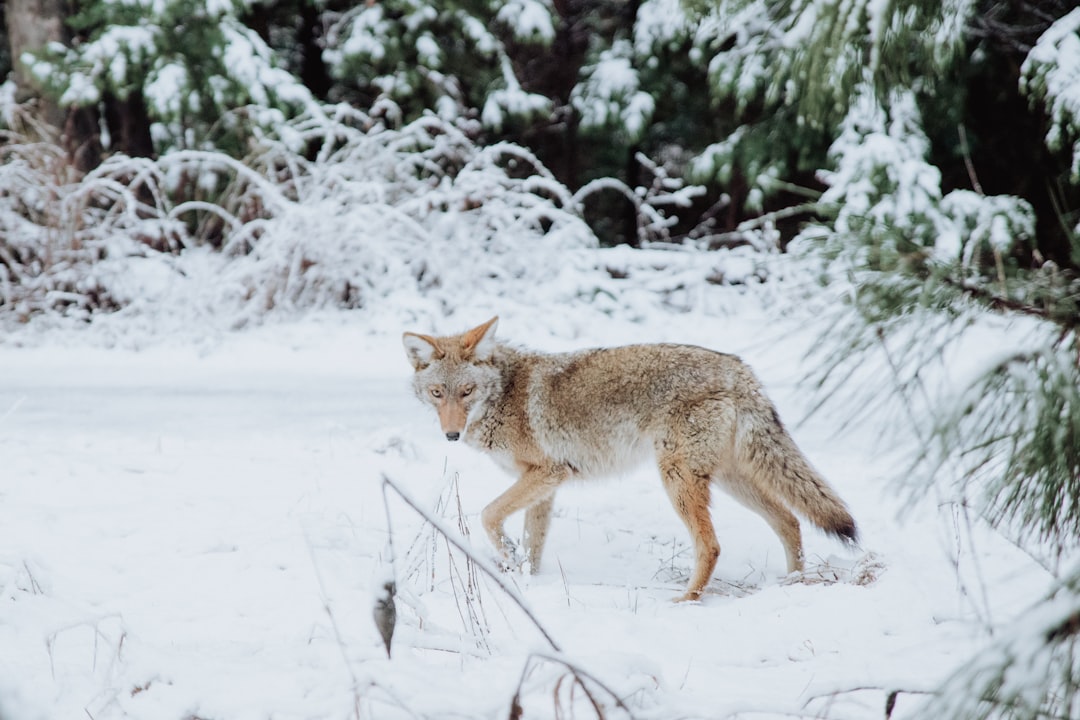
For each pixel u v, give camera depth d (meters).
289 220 25.12
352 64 31.83
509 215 27.69
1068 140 16.38
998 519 4.67
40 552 9.24
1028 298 4.25
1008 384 3.89
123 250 26.12
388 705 5.48
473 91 34.34
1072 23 16.42
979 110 27.72
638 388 10.53
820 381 4.32
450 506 11.60
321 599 8.05
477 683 6.09
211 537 9.77
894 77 5.79
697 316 25.09
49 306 25.06
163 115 28.39
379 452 13.41
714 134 34.78
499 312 24.55
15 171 26.47
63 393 17.91
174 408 16.56
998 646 3.52
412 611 7.84
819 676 6.57
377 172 28.03
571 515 12.18
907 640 7.32
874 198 23.75
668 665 6.85
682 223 38.12
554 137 37.59
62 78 28.36
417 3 31.12
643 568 10.67
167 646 7.07
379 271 25.66
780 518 10.30
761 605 8.45
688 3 6.77
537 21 31.00
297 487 11.81
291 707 5.60
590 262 26.83
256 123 28.81
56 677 6.29
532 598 8.72
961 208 23.39
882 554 9.39
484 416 11.21
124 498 11.21
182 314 24.34
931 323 4.24
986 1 21.00
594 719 5.62
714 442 10.14
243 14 32.94
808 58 5.67
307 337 23.33
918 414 4.06
